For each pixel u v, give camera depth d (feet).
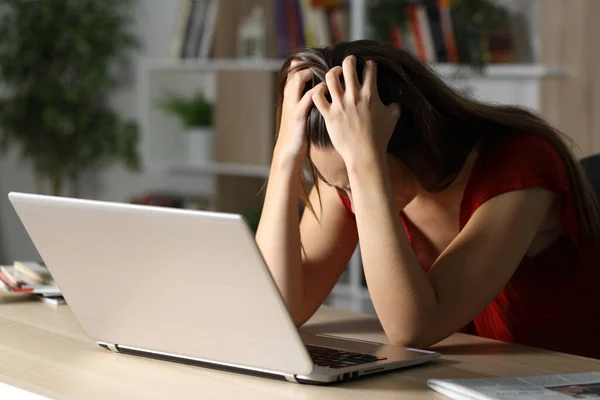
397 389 3.83
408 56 5.16
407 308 4.61
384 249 4.62
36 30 16.89
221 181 15.46
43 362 4.23
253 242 3.55
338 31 13.48
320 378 3.83
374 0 12.60
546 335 5.81
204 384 3.86
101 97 18.63
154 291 4.03
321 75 5.02
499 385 3.72
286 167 5.29
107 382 3.88
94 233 4.01
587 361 4.46
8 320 5.21
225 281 3.76
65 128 16.93
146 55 17.75
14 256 19.38
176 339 4.13
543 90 11.82
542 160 5.27
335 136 4.72
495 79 13.44
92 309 4.35
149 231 3.81
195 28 15.28
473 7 12.01
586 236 5.62
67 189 19.04
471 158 5.48
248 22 14.74
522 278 5.75
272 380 3.94
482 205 5.16
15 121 17.37
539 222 5.21
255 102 14.51
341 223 5.92
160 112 16.02
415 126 4.94
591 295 5.74
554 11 11.53
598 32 11.10
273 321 3.74
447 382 3.76
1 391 3.97
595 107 11.19
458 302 4.77
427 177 5.14
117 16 17.44
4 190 19.40
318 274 5.79
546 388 3.67
